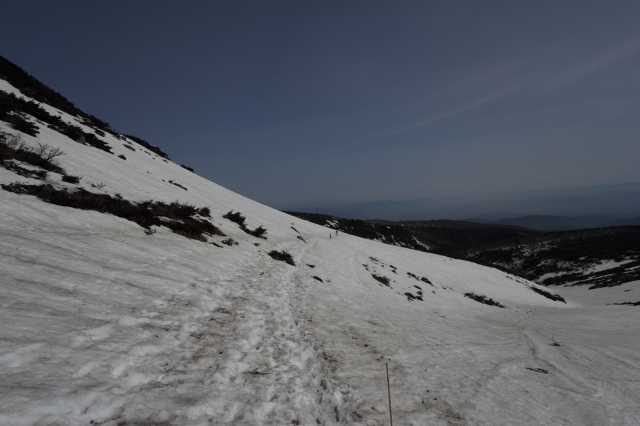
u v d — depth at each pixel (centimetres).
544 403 562
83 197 1151
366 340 845
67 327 437
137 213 1311
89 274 658
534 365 794
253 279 1180
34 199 959
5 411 256
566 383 670
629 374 730
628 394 618
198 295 792
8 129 1362
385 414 454
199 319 660
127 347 448
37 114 1877
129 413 321
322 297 1303
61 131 1903
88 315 498
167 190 2006
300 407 447
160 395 368
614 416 525
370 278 2127
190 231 1465
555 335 1188
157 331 538
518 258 9319
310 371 573
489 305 2730
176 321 605
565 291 5791
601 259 7331
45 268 604
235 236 1894
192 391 397
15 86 2358
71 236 845
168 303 676
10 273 532
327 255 2511
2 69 2495
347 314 1134
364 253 3275
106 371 377
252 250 1727
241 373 493
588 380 689
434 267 3800
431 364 722
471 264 5231
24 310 434
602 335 1202
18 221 786
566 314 2041
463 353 852
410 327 1143
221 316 720
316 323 902
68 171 1323
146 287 713
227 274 1110
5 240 655
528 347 984
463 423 465
